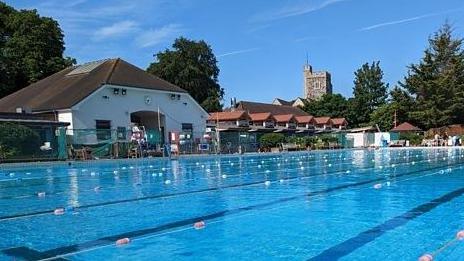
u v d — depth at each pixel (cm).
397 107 6181
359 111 7788
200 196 1106
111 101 3372
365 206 884
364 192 1111
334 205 905
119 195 1163
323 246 575
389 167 1964
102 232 693
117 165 2402
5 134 2486
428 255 503
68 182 1557
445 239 592
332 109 7800
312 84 13925
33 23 4888
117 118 3403
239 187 1295
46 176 1816
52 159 2631
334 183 1350
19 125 2602
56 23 5134
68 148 2758
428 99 5838
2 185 1493
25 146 2577
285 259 523
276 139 4231
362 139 5019
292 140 4369
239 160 2762
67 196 1167
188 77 6288
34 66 4691
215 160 2789
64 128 2745
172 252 568
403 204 898
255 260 523
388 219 741
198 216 816
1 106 3753
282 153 3638
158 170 2048
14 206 1002
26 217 849
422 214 781
